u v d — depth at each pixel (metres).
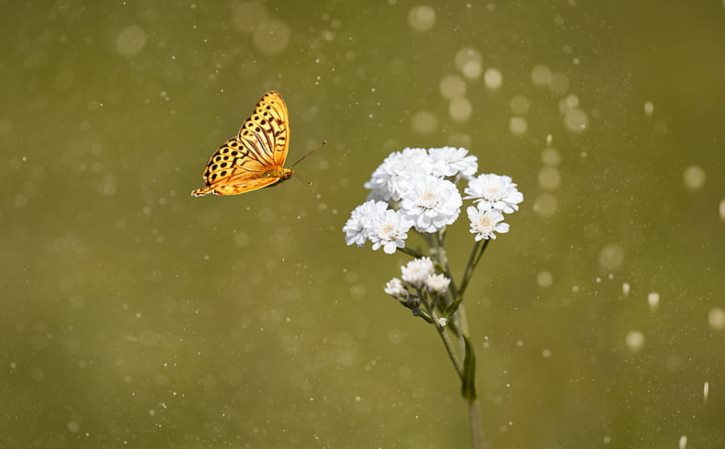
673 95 1.33
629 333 1.11
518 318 1.12
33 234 1.26
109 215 1.27
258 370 1.12
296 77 1.43
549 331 1.11
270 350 1.13
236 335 1.14
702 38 1.42
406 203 0.87
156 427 1.08
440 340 1.12
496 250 1.16
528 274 1.14
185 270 1.19
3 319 1.17
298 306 1.15
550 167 1.24
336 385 1.10
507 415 1.07
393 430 1.07
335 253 1.19
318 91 1.40
